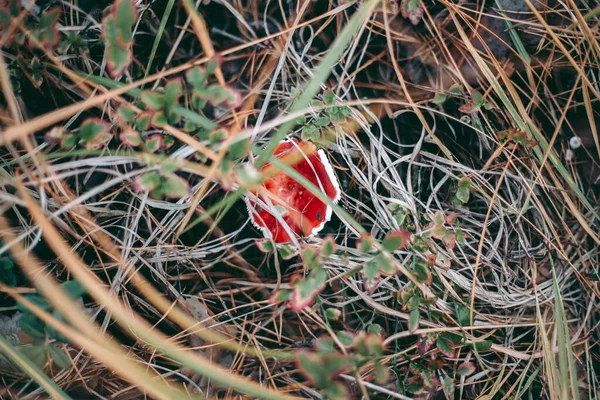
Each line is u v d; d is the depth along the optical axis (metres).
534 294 3.14
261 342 2.99
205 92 2.03
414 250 2.67
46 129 2.99
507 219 3.25
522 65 3.20
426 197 3.27
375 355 2.09
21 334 2.69
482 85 3.21
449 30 3.24
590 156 3.28
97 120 2.05
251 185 2.11
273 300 2.23
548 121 3.29
